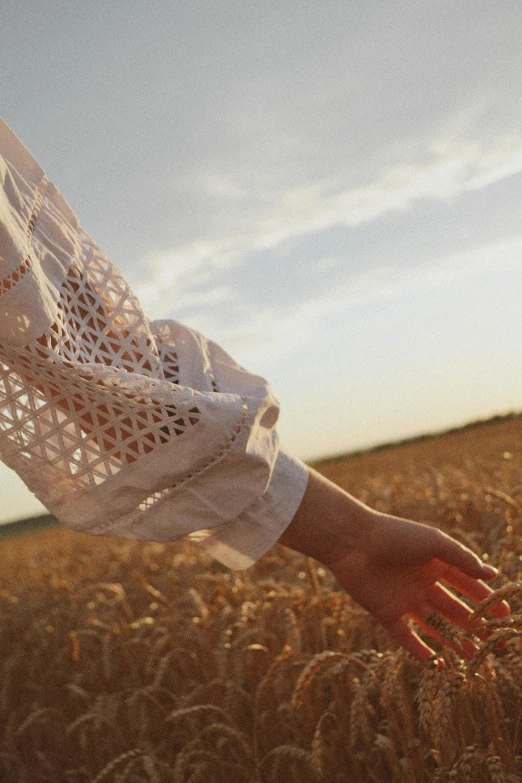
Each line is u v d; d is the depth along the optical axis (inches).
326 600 100.8
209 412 51.4
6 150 55.4
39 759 119.7
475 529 154.9
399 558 60.7
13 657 151.6
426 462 532.7
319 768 72.5
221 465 53.1
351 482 459.8
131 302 56.4
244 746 82.3
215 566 192.9
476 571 60.1
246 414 53.3
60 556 406.6
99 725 100.9
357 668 89.6
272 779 80.2
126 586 199.2
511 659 65.7
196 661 110.5
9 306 46.7
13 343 47.7
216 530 57.1
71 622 162.9
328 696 97.3
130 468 51.6
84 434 52.8
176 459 51.5
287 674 95.7
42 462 52.1
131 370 54.2
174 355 59.7
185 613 127.1
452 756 62.6
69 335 51.2
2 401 51.2
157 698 113.4
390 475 436.8
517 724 66.6
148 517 53.5
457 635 61.5
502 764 58.6
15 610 211.9
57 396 51.1
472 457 436.5
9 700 139.9
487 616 68.2
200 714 99.0
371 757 78.3
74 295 53.2
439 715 55.6
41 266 50.9
